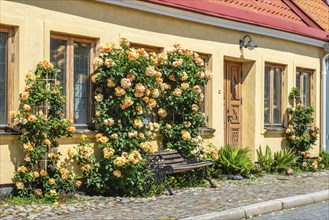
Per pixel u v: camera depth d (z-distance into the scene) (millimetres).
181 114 11555
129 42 10812
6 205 8453
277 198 9969
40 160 9016
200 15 12219
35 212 8117
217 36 12938
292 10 16625
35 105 9008
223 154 12602
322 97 16531
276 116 15117
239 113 14250
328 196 10867
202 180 11406
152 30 11336
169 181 10781
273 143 14836
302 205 10086
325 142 16547
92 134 10086
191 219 7934
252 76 14125
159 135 11391
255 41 14055
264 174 13594
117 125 10016
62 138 9617
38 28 9289
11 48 9055
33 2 9219
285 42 15070
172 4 11398
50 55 9609
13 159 8953
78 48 10086
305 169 14898
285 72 15180
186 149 11453
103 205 8922
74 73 10000
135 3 10805
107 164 9734
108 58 10008
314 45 16109
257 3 15344
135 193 9789
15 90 9023
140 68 10141
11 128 8977
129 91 10016
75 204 8875
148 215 8164
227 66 13836
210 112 12820
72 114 9891
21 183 8828
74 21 9852
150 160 10273
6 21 8836
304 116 15109
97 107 10031
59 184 9219
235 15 13062
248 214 8820
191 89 11477
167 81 11352
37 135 8969
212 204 9203
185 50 11508
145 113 10273
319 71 16469
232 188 11133
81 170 9867
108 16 10438
